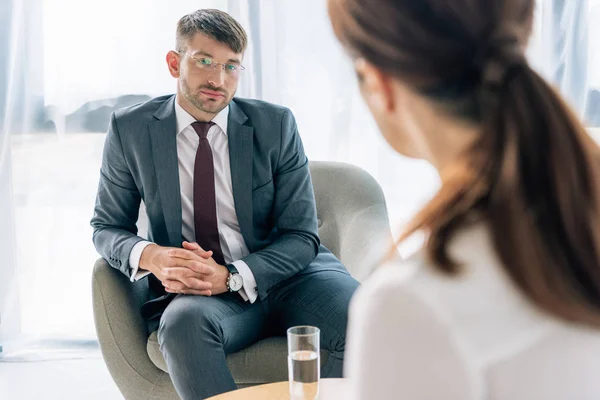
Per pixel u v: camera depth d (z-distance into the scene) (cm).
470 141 56
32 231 334
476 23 54
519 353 51
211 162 243
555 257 52
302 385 143
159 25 326
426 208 57
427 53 54
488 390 50
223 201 246
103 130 332
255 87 325
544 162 53
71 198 335
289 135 245
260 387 168
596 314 51
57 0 322
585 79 327
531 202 53
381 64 56
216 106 237
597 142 56
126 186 246
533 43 58
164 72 329
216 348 209
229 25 234
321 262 250
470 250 53
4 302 334
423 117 57
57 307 340
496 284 52
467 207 54
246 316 226
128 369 229
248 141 242
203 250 234
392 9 55
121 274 236
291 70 326
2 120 325
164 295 242
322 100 328
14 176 330
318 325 226
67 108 329
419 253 55
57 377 323
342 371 222
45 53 326
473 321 51
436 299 51
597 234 53
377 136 329
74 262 338
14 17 321
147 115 243
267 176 244
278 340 225
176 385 209
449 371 50
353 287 236
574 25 324
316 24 323
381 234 252
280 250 236
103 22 325
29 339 340
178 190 239
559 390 51
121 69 328
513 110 54
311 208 246
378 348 51
